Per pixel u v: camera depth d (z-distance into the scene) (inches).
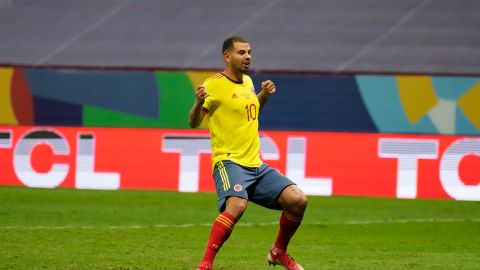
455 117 2605.8
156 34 3422.7
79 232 1694.1
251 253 1485.0
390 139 2447.1
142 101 2738.7
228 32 3403.1
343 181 2461.9
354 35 3316.9
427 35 3289.9
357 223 1952.5
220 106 1139.9
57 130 2561.5
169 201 2294.5
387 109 2632.9
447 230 1868.8
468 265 1374.3
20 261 1315.2
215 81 1144.2
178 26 3462.1
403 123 2628.0
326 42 3282.5
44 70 2783.0
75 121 2775.6
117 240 1598.2
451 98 2605.8
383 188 2444.6
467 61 3107.8
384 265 1358.3
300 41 3299.7
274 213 2121.1
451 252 1542.8
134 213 2052.2
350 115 2652.6
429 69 3046.3
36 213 2004.2
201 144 2503.7
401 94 2628.0
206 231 1768.0
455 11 3425.2
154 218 1972.2
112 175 2534.5
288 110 2667.3
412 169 2432.3
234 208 1106.7
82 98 2770.7
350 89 2655.0
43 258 1350.9
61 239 1585.9
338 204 2300.7
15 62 3238.2
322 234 1771.7
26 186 2556.6
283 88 2672.2
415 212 2171.5
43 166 2559.1
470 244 1663.4
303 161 2474.2
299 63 3137.3
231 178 1119.0
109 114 2755.9
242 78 1161.4
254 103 1151.6
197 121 1139.3
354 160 2460.6
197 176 2504.9
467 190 2406.5
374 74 2844.5
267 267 1323.8
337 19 3435.0
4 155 2573.8
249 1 3614.7
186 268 1293.1
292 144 2480.3
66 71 2780.5
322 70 3080.7
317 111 2657.5
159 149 2524.6
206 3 3614.7
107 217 1964.8
